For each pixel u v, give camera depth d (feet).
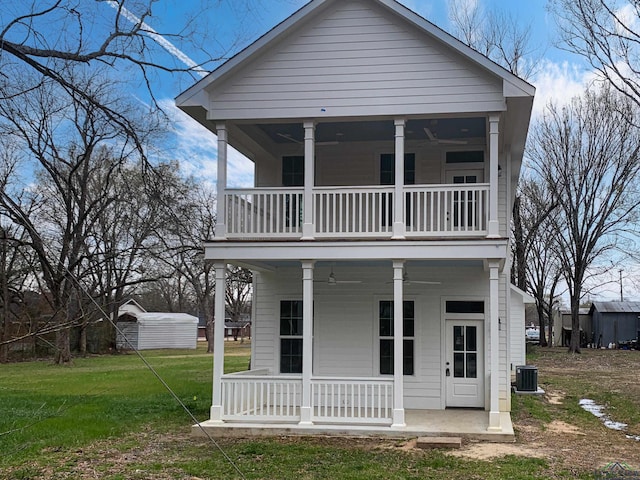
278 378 41.39
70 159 63.31
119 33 23.17
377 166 50.65
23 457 34.47
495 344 39.29
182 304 213.05
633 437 42.16
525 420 46.70
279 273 50.62
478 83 40.40
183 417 47.19
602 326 151.43
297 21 41.32
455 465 32.07
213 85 42.39
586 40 70.33
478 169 49.47
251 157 52.37
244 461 33.19
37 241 20.62
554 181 120.98
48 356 108.27
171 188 30.19
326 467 31.78
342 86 41.68
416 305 48.80
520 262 115.75
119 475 30.53
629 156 114.83
